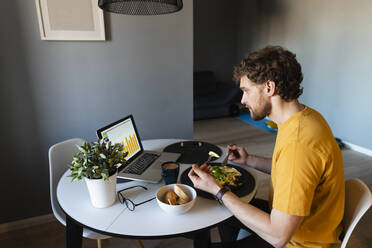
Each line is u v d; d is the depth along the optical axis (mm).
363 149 3295
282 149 880
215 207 1044
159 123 2266
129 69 2033
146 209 1042
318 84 3818
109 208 1053
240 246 1087
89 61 1888
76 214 1015
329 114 3709
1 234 1848
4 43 1642
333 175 873
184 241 1769
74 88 1890
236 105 5031
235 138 3887
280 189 846
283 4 4266
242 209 931
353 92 3330
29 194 1915
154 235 902
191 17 2154
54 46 1769
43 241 1776
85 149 996
